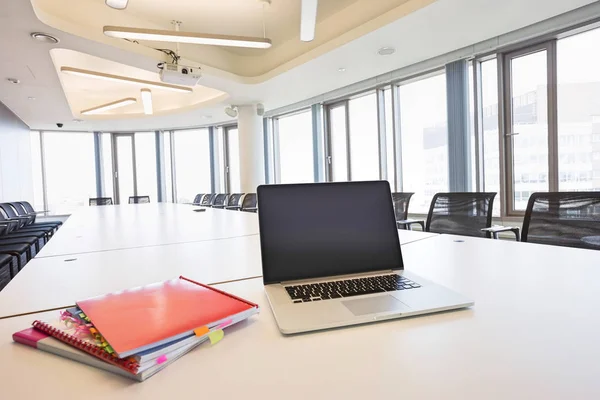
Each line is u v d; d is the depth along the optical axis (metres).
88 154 8.11
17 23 2.74
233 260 1.24
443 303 0.66
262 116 6.40
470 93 3.92
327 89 5.26
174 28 3.92
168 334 0.51
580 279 0.83
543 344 0.51
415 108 4.70
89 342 0.51
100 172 8.12
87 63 4.46
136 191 8.34
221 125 7.84
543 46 3.38
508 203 3.69
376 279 0.80
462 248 1.29
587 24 3.04
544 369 0.45
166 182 8.34
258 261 1.21
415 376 0.44
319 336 0.57
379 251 0.88
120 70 4.79
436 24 3.22
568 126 3.29
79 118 6.52
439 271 0.95
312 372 0.46
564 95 3.30
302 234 0.85
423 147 4.62
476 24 3.24
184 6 3.45
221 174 8.02
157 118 6.96
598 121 3.16
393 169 4.91
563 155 3.33
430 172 4.55
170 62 3.78
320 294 0.72
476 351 0.50
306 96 5.68
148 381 0.45
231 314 0.60
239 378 0.45
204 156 8.19
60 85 4.35
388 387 0.42
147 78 5.09
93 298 0.67
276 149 7.12
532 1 2.85
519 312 0.64
